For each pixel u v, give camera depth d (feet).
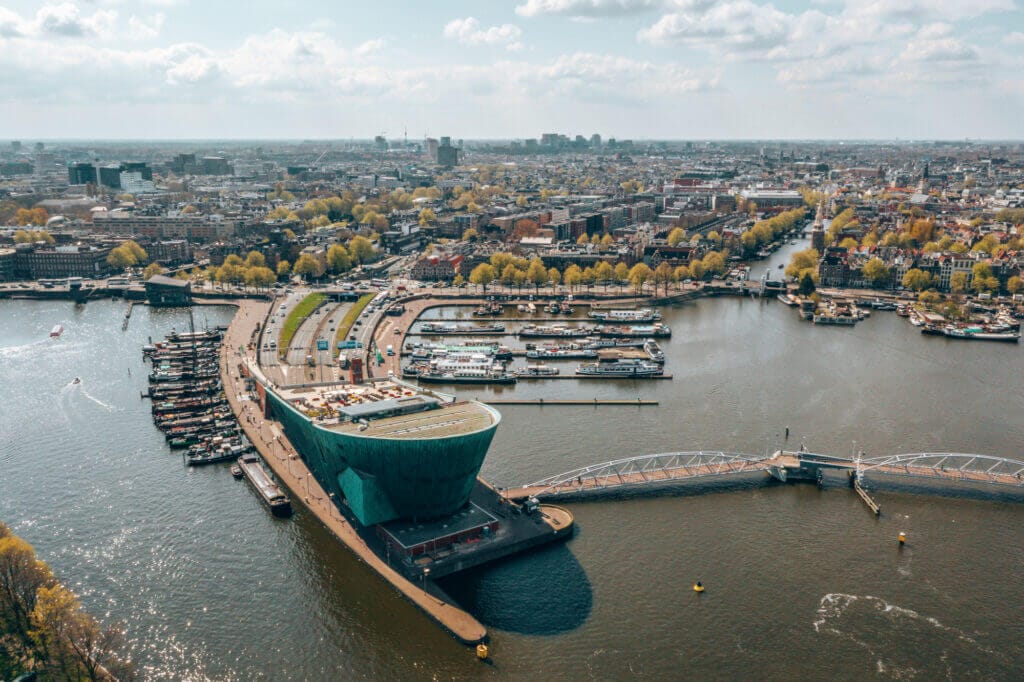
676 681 630.33
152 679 626.64
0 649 633.61
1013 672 648.38
